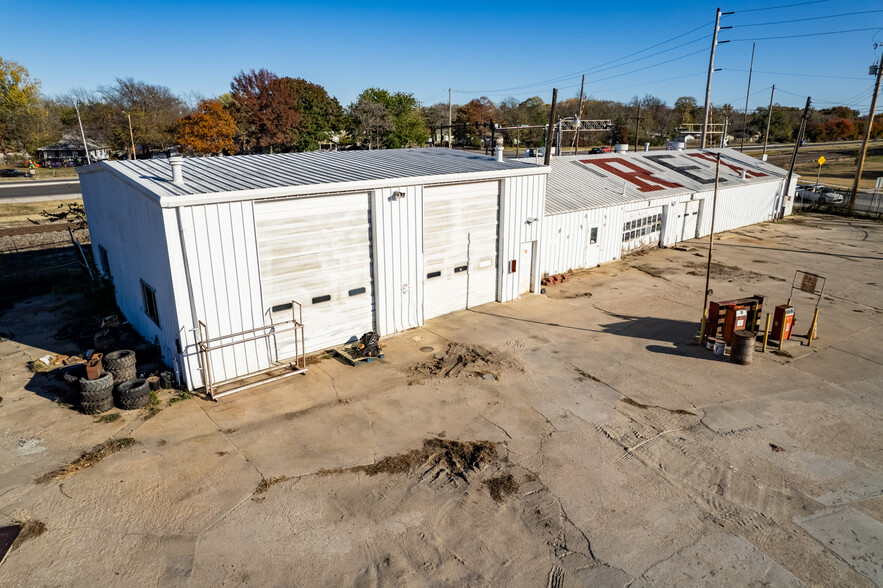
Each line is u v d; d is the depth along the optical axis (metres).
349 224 12.48
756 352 13.08
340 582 6.24
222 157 15.26
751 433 9.52
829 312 16.08
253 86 57.97
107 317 12.77
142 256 11.77
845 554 6.76
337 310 12.74
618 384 11.34
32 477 7.96
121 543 6.74
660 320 15.24
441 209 14.44
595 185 23.70
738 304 13.21
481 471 8.34
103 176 14.03
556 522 7.25
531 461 8.61
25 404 10.02
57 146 68.38
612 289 18.36
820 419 10.03
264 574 6.32
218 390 10.69
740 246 25.39
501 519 7.30
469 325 14.66
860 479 8.27
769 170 33.31
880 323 15.18
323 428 9.48
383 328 13.69
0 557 6.48
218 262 10.47
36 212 33.84
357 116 62.31
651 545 6.86
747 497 7.81
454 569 6.44
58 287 17.27
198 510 7.35
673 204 24.86
